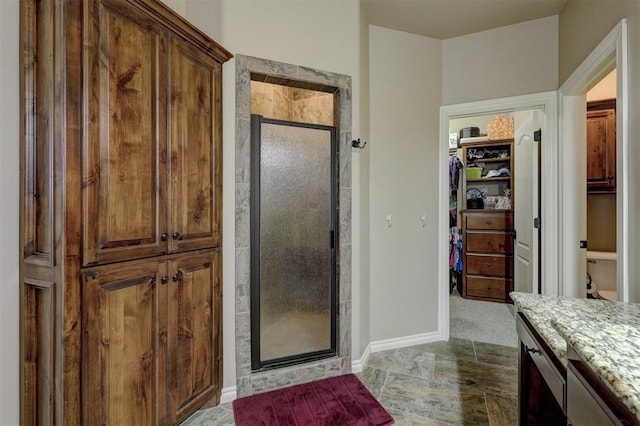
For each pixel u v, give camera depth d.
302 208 2.22
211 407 1.92
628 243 1.60
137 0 1.37
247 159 2.03
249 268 2.05
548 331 1.01
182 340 1.66
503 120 4.22
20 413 1.22
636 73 1.54
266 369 2.12
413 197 2.83
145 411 1.45
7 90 1.20
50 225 1.17
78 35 1.19
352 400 1.98
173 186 1.60
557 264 2.52
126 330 1.37
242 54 2.03
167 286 1.57
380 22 2.63
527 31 2.62
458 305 3.91
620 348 0.75
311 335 2.27
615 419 0.64
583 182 2.43
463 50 2.84
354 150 2.33
